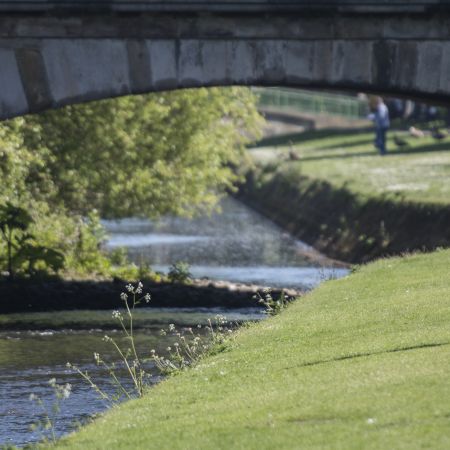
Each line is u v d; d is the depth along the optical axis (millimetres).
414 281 52812
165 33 59969
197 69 60375
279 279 90875
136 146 95000
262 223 147875
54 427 40688
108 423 32000
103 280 78938
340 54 61750
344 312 46125
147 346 57844
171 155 97375
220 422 29812
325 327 42875
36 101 59156
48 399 45438
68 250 88062
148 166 96000
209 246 120250
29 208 87438
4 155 80562
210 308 74125
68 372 51000
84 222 94875
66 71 59250
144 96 93688
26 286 74312
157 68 60031
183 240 126250
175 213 98375
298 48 61312
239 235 132875
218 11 59906
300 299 53750
